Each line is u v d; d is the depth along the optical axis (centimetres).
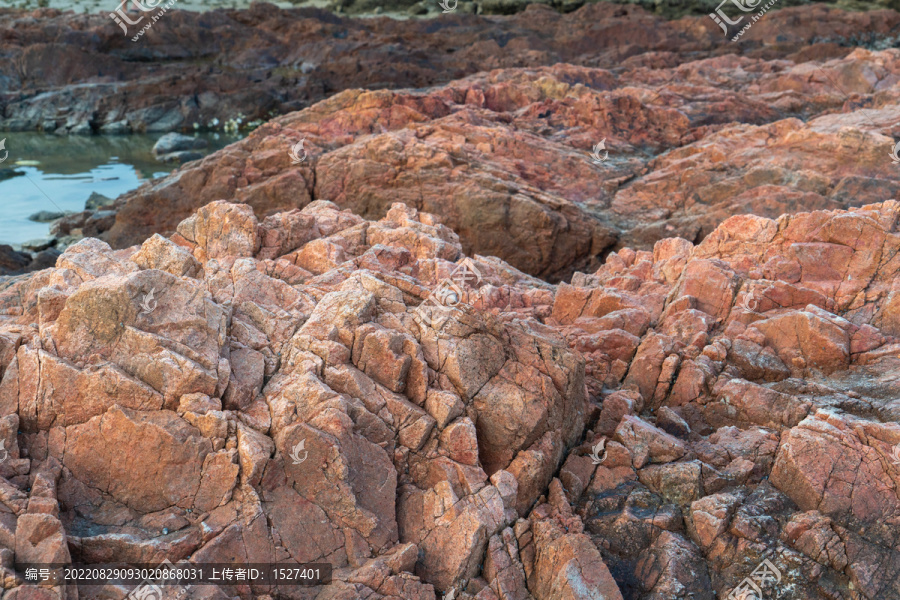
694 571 620
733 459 711
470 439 661
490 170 1752
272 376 678
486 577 621
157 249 782
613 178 1848
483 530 619
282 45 4250
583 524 662
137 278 648
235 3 5116
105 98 3234
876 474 648
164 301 660
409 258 924
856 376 793
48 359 618
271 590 564
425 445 668
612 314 914
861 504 638
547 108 2167
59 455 604
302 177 1781
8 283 895
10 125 3175
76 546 543
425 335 718
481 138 1897
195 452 591
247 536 572
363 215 1748
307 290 805
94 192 2238
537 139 1936
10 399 617
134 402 609
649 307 950
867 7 4741
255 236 916
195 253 916
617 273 1069
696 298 923
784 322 843
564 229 1628
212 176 1842
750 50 3838
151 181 2033
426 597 577
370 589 568
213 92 3328
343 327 700
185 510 586
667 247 1088
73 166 2652
